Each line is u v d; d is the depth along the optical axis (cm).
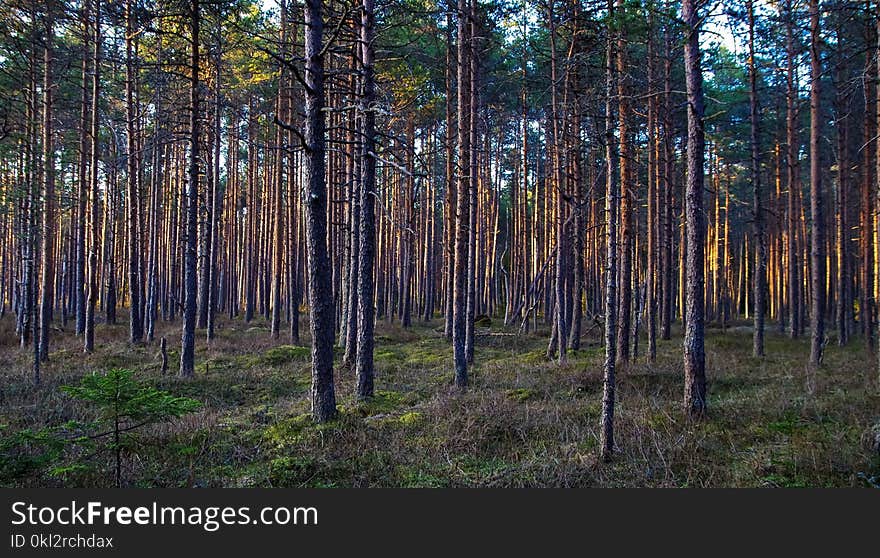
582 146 1430
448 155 1708
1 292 3055
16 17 1650
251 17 1809
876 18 1051
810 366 1446
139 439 785
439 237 3741
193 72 1562
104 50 2111
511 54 1898
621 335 1483
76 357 1747
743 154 2736
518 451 787
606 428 739
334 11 1198
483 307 3591
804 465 694
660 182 2302
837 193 2445
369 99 1166
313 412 938
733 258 4538
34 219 1634
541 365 1554
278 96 2191
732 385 1236
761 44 1784
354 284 1572
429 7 1620
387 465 740
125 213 3134
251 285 3114
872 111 1891
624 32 997
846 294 2288
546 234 2591
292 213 2319
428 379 1399
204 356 1789
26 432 659
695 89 957
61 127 2162
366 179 1172
